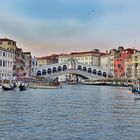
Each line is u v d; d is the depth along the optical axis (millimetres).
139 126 28297
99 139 22984
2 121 29438
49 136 23672
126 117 34094
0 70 120188
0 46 130250
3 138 22688
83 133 24875
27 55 168000
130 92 93500
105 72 186125
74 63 177000
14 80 113750
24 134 24125
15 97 60062
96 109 41812
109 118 33031
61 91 94438
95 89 117062
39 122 29453
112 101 56719
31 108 41062
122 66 197125
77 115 35000
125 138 23469
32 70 174125
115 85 168125
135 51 185875
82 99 61062
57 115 34625
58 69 175250
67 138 23141
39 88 106688
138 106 47344
